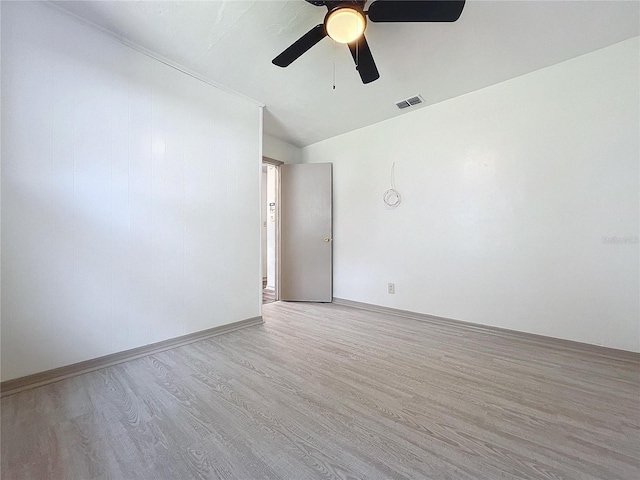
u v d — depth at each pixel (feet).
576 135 7.52
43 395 5.31
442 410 4.90
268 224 17.11
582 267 7.45
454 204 9.61
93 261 6.40
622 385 5.69
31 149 5.63
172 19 6.16
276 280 13.88
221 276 8.86
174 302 7.78
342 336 8.63
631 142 6.85
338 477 3.53
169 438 4.21
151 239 7.34
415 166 10.56
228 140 9.08
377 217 11.68
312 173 13.39
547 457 3.84
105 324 6.57
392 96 9.52
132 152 7.02
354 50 6.29
